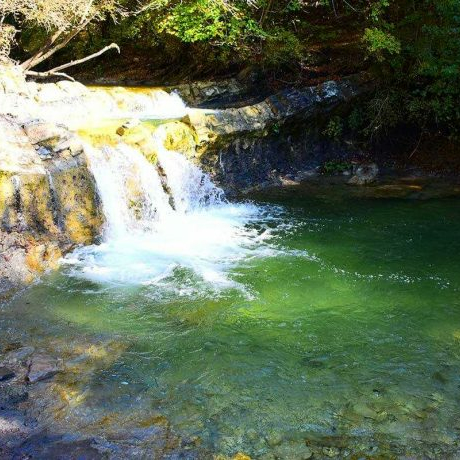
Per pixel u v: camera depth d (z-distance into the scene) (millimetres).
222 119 9047
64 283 5805
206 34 10711
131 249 6824
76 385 4168
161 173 7891
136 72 12828
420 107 10781
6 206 5734
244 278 6152
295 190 9555
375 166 10281
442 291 5988
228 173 9289
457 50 10219
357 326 5215
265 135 9781
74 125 7934
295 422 3875
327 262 6676
